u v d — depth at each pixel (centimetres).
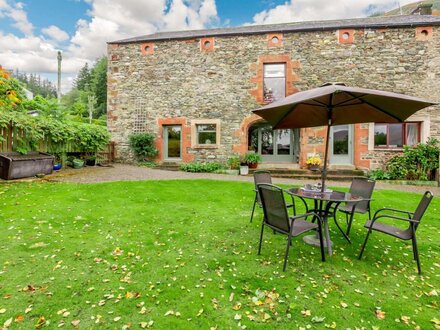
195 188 672
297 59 989
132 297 229
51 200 506
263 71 1030
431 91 920
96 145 999
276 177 945
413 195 643
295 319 206
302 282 256
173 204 521
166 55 1090
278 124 430
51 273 262
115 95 1138
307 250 330
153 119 1111
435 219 462
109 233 366
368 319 207
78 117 2239
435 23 907
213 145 1066
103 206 490
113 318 203
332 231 398
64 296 228
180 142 1125
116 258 297
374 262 302
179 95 1086
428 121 919
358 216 477
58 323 197
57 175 768
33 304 216
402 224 440
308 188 392
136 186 666
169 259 298
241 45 1030
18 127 707
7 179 655
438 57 916
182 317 206
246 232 385
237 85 1040
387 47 936
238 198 583
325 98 331
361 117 383
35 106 1182
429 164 863
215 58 1052
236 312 213
